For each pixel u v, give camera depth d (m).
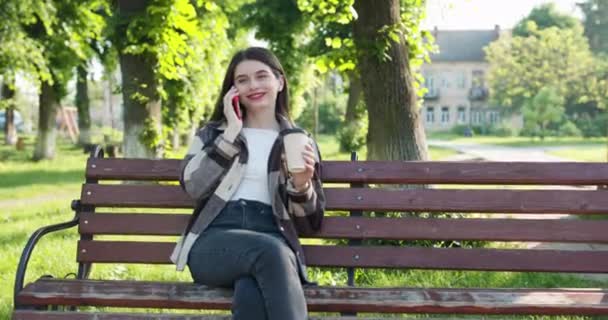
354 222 3.68
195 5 13.97
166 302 3.13
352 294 3.20
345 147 27.55
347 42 8.50
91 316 3.08
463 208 3.65
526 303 3.12
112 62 25.91
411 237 3.65
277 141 3.44
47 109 25.88
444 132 83.25
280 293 2.89
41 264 6.29
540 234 3.58
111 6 13.54
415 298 3.16
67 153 31.84
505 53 65.69
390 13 8.09
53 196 14.11
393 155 8.23
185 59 12.38
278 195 3.36
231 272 3.04
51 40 22.02
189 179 3.30
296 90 26.19
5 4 18.53
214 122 3.55
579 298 3.18
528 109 55.69
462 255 3.59
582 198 3.61
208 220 3.29
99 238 7.31
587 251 3.54
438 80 85.94
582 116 60.06
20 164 24.12
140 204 3.75
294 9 24.91
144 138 12.38
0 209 11.66
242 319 2.92
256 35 25.78
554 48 59.78
